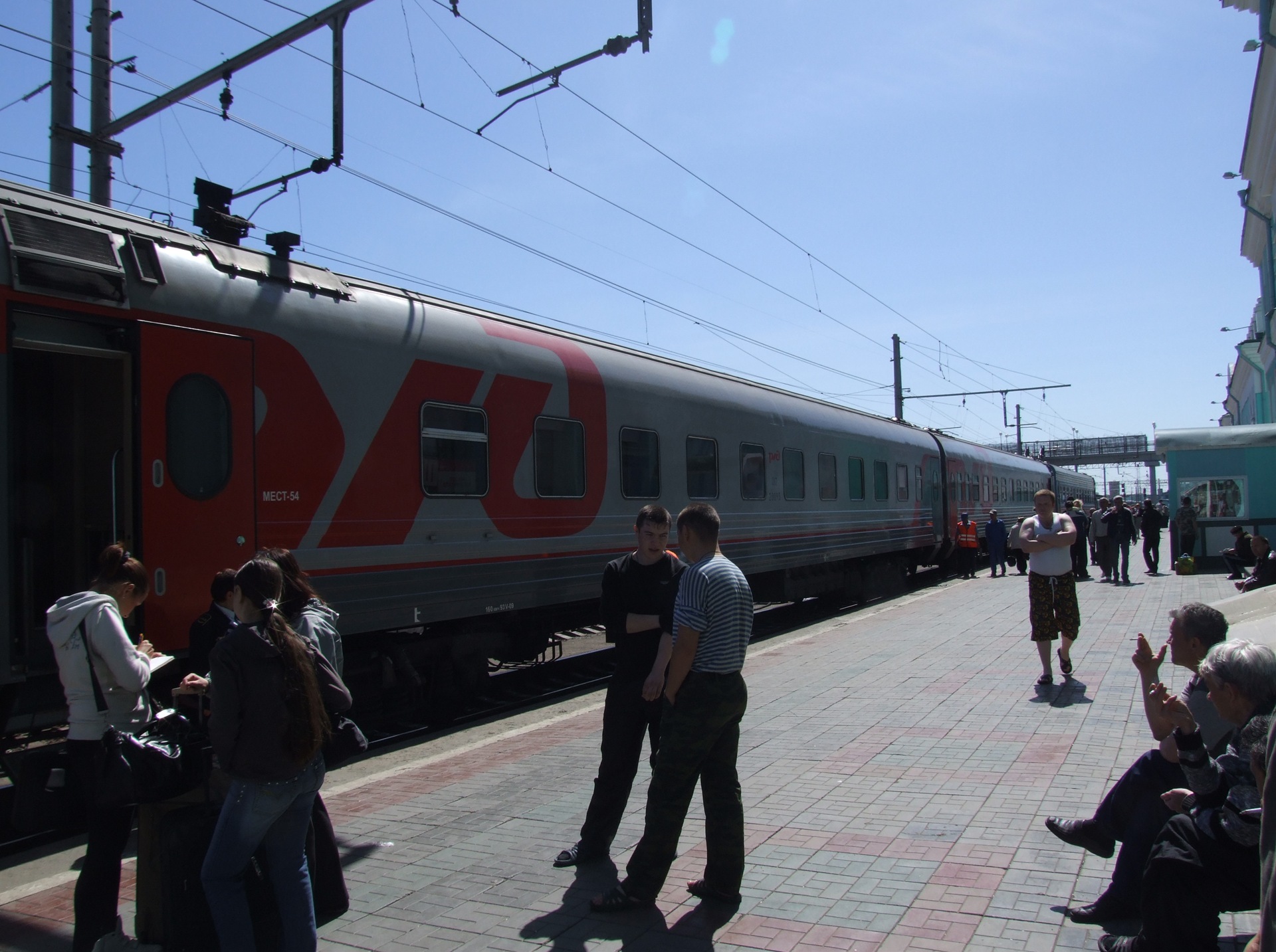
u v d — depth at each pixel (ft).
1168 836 10.76
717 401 40.70
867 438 57.36
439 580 26.50
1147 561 64.75
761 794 17.90
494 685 33.40
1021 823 15.71
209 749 11.90
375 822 17.38
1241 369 104.63
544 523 30.32
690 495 38.17
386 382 25.25
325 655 11.54
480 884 14.33
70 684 12.65
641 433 35.35
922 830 15.58
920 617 44.86
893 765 19.43
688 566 13.61
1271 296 71.31
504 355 29.32
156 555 19.65
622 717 15.29
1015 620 41.39
